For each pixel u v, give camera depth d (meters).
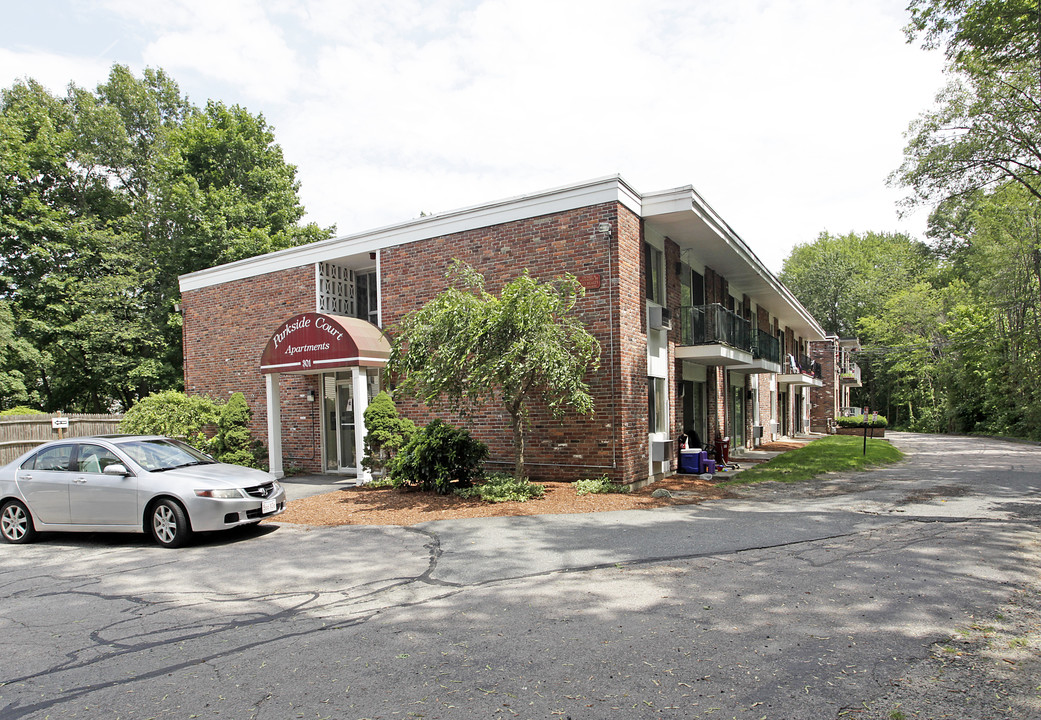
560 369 9.52
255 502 8.26
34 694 3.81
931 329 42.19
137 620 5.18
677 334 15.01
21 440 17.41
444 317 9.68
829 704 3.36
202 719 3.40
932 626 4.50
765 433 26.50
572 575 6.03
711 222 13.53
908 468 14.94
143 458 8.57
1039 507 9.16
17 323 25.02
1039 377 28.30
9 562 7.58
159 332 27.27
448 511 9.55
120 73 30.58
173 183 28.38
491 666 3.96
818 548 6.86
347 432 15.28
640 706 3.38
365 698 3.58
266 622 5.00
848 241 61.81
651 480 12.62
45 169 28.17
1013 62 15.74
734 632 4.44
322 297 15.49
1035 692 3.48
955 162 18.31
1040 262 26.36
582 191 11.68
